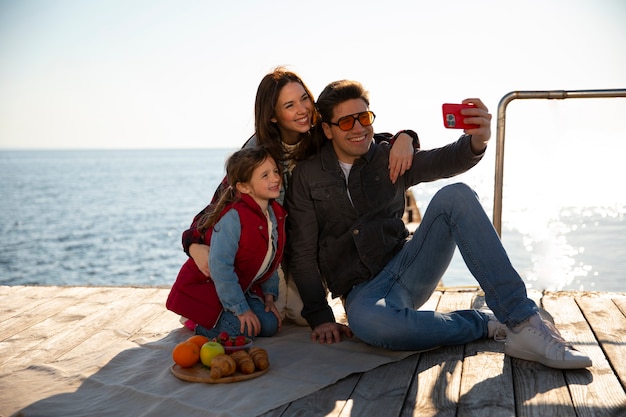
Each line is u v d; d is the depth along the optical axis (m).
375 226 2.51
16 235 18.09
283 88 2.54
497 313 2.22
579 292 3.21
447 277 6.94
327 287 2.72
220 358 2.08
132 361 2.34
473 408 1.84
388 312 2.30
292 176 2.63
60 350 2.53
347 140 2.49
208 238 2.53
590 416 1.76
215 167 98.62
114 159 173.75
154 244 16.30
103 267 12.87
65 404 1.96
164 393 2.00
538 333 2.15
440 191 2.35
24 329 2.83
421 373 2.14
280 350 2.42
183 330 2.72
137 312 3.07
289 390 1.99
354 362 2.25
